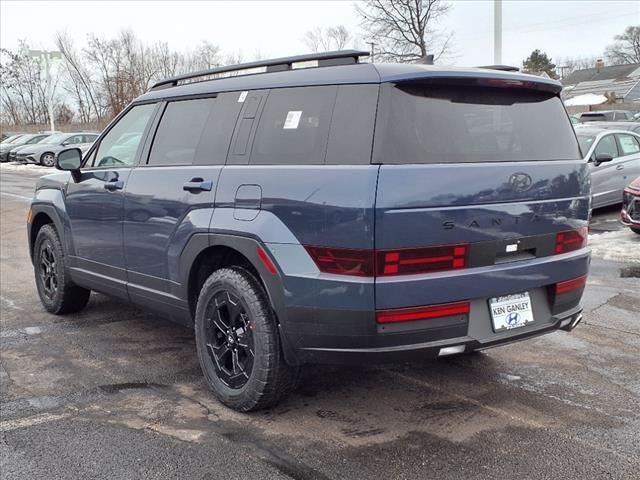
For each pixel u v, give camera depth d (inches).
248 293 137.1
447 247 120.4
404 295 117.5
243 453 125.6
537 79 139.1
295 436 132.6
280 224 129.4
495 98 135.1
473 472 117.4
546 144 140.7
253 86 149.9
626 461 120.7
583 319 210.8
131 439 131.8
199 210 149.0
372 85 124.0
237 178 141.6
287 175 130.4
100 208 187.2
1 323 216.8
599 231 379.6
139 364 176.4
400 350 120.0
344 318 120.5
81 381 163.9
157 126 175.6
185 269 154.7
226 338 147.3
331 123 127.9
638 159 437.4
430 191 118.1
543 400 149.0
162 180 162.9
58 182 213.3
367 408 145.9
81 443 130.1
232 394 144.2
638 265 286.0
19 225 451.5
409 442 129.3
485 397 151.2
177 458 123.8
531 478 115.2
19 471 119.3
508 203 128.1
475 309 126.4
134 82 1609.3
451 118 127.0
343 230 118.8
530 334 134.9
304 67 142.0
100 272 192.7
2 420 141.0
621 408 144.3
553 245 138.0
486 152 128.9
